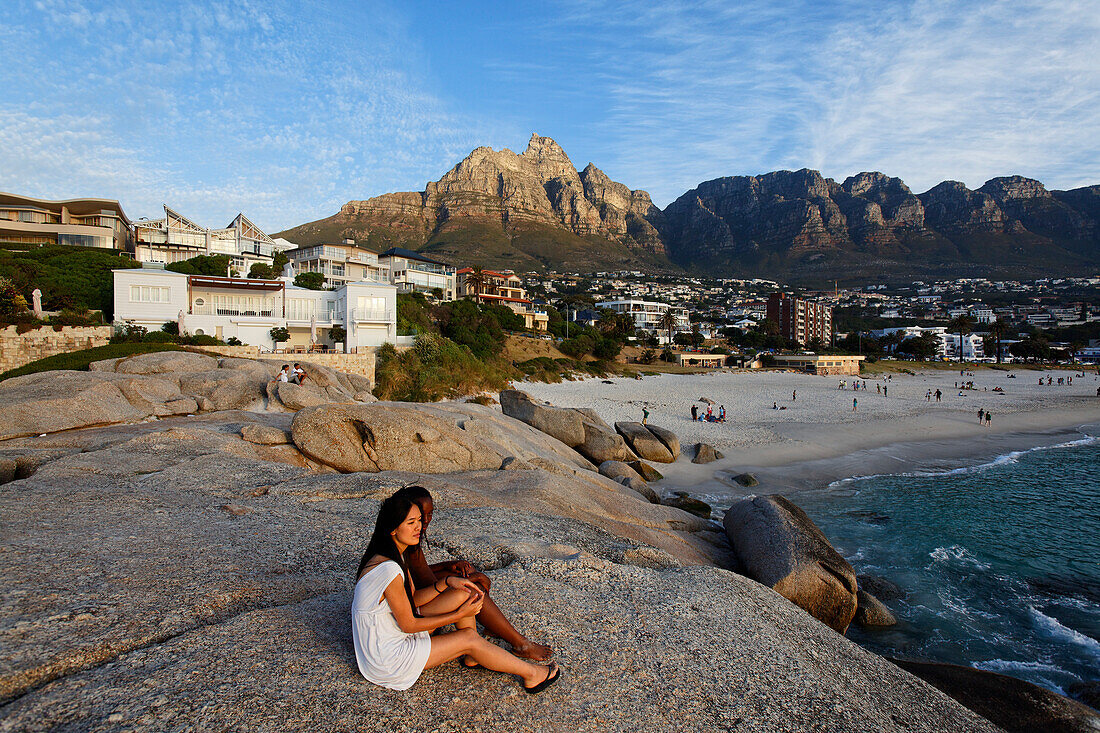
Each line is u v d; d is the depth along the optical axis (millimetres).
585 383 73188
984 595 14328
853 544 17609
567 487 12547
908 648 11766
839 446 33688
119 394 17984
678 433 36188
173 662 3965
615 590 6250
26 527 6453
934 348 143375
